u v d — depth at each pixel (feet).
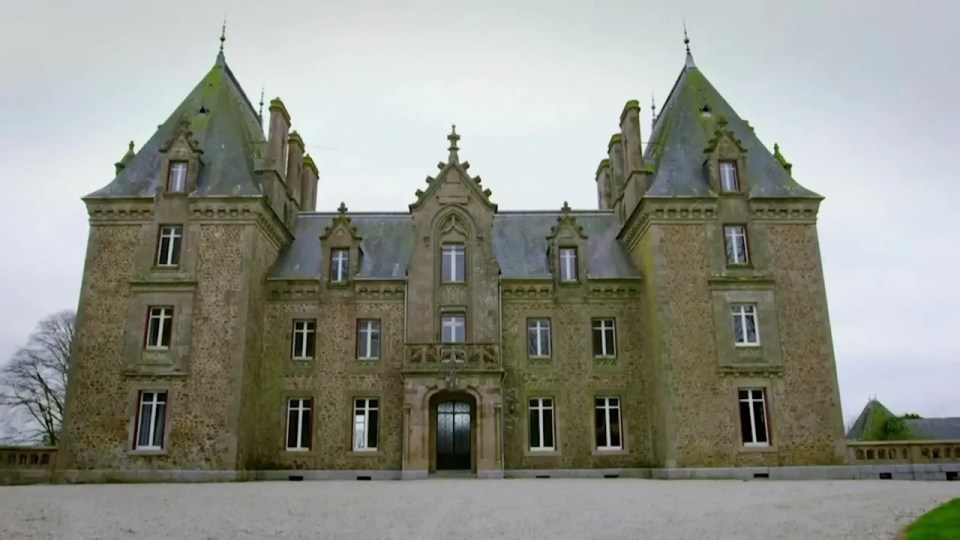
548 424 107.86
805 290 103.81
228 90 121.39
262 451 104.73
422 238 112.47
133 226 104.94
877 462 97.04
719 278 103.45
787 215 106.83
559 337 110.42
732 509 51.57
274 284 110.93
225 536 38.22
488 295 109.70
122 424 96.89
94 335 100.37
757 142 116.57
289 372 108.17
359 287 111.55
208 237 103.86
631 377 108.88
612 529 41.04
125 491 72.84
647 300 108.47
